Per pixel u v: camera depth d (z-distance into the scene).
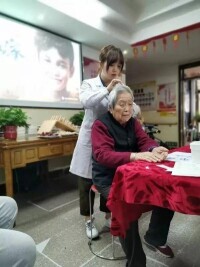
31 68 2.72
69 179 3.14
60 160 3.30
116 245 1.45
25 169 2.67
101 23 2.98
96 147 1.16
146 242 1.36
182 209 0.71
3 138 2.01
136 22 3.17
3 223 1.05
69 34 3.07
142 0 2.85
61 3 2.44
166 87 5.27
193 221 1.77
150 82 5.53
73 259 1.32
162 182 0.76
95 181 1.27
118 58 1.38
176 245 1.43
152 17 3.04
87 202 1.62
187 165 0.86
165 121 5.34
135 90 5.81
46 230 1.69
